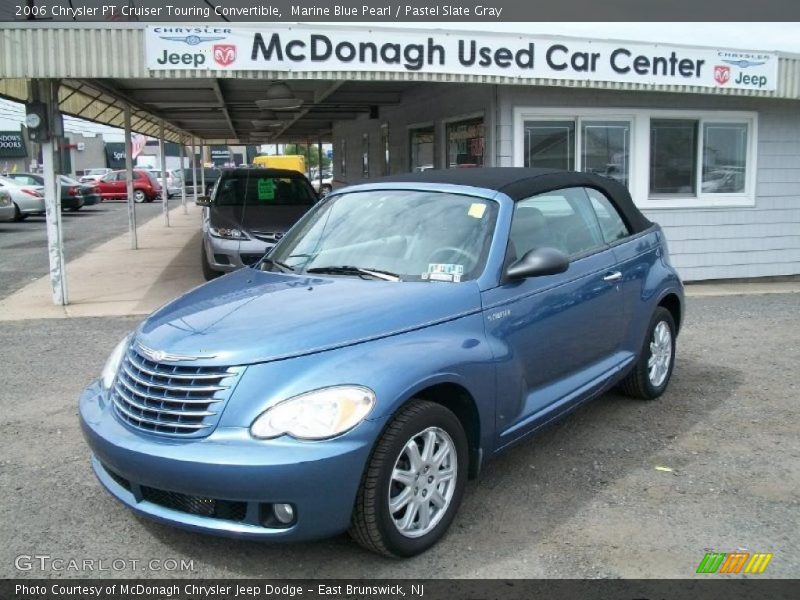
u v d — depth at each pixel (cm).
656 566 350
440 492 365
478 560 355
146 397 343
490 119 1019
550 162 1052
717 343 777
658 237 594
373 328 355
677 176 1127
